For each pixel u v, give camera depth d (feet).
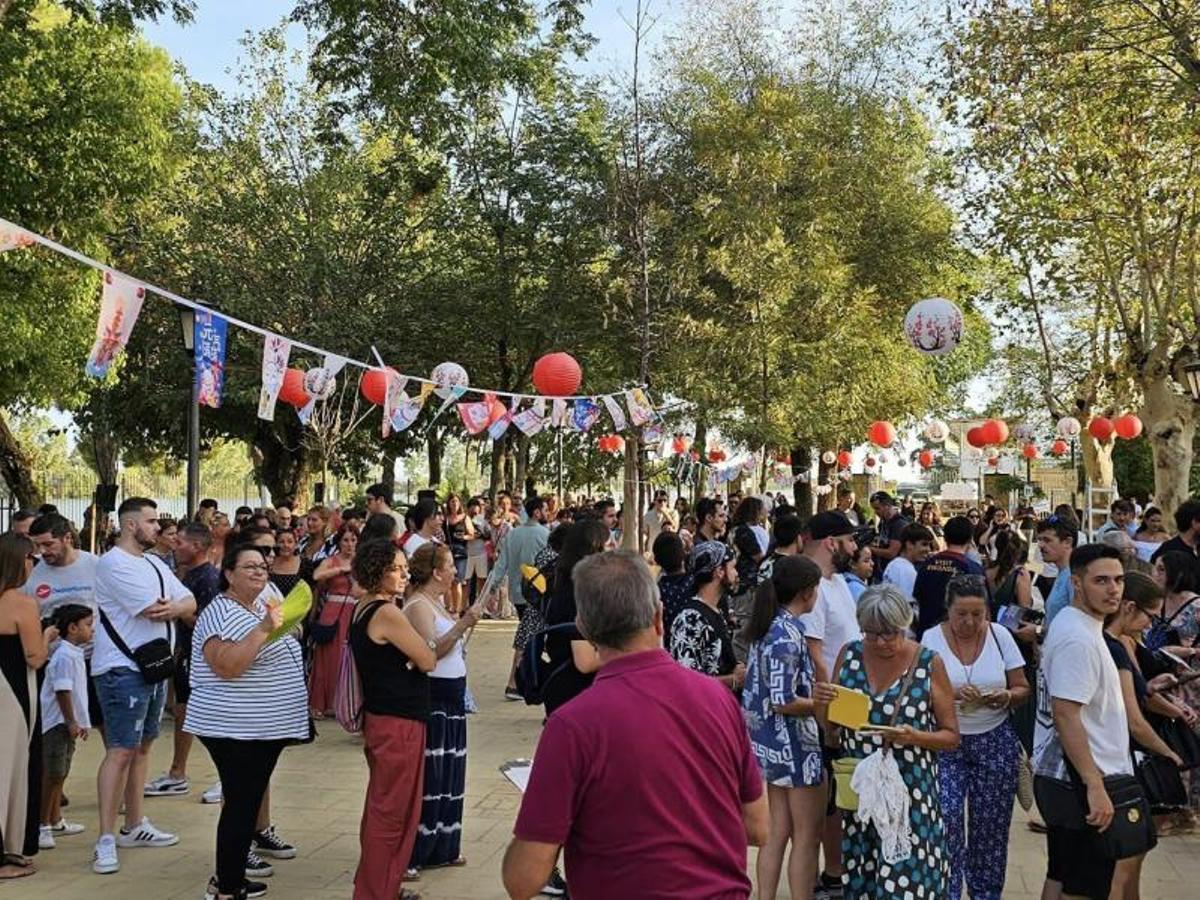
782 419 78.59
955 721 15.87
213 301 91.20
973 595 18.56
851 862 15.88
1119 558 15.66
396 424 39.11
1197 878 21.75
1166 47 54.80
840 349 80.23
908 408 88.89
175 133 93.25
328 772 30.45
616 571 9.96
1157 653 21.68
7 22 56.49
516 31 55.98
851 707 15.40
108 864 21.90
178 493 166.61
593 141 86.74
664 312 81.51
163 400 94.89
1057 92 54.39
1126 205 60.54
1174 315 67.15
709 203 77.82
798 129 83.15
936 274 91.61
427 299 92.48
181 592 23.31
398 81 53.57
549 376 39.99
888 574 29.40
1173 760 17.13
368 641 19.35
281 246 93.61
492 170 88.58
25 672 22.07
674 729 9.52
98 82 57.41
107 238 89.81
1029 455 89.97
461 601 60.85
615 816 9.23
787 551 24.52
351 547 34.96
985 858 18.69
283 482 109.09
